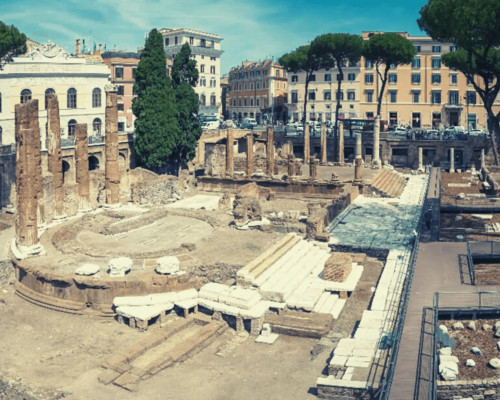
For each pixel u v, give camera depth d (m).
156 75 80.25
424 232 54.56
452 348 32.06
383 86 110.75
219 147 89.69
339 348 32.38
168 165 85.62
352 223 60.97
